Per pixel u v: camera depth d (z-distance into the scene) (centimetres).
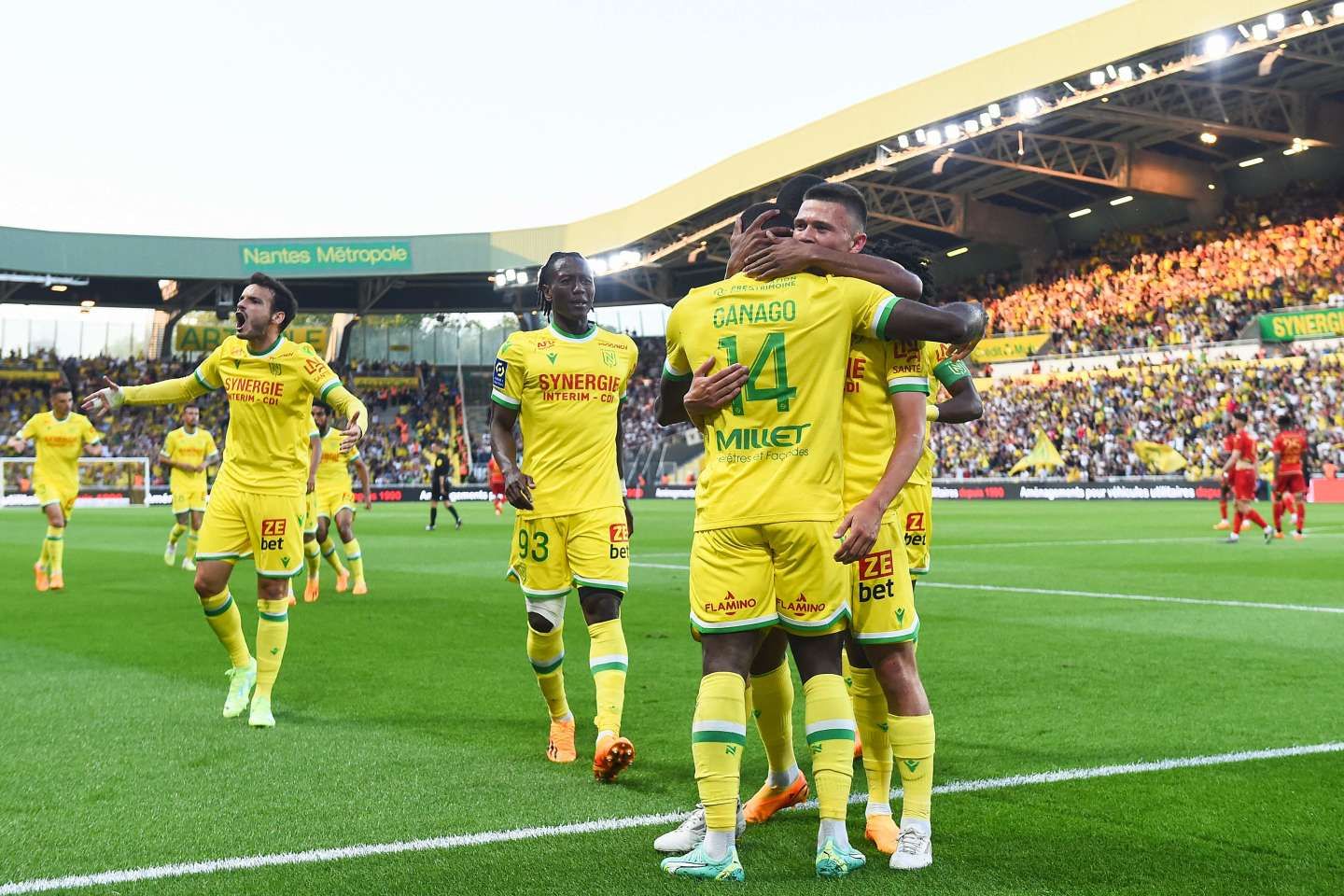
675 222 3869
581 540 434
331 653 673
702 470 310
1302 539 1620
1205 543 1557
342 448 502
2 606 933
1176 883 274
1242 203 3638
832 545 289
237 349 506
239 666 503
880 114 3064
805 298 292
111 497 4166
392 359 5378
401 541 1825
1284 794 350
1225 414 3275
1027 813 335
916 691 301
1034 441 3706
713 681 292
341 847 308
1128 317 3672
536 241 4472
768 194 3569
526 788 372
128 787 373
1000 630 727
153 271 4350
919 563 376
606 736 395
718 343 298
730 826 285
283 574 490
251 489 491
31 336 4834
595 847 309
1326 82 2886
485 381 5400
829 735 290
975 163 3453
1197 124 2923
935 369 370
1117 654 628
